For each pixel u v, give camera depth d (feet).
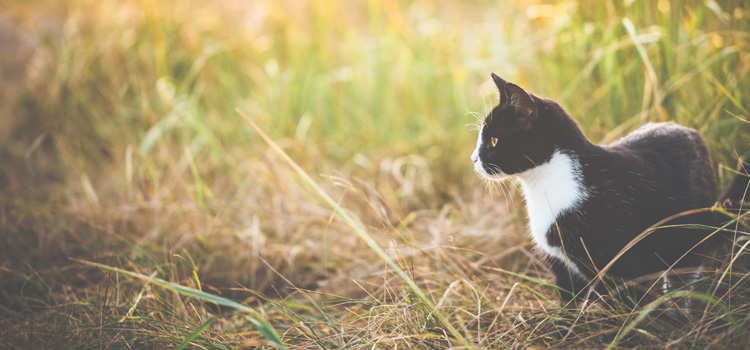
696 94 9.51
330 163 13.33
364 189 11.98
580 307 6.66
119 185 12.29
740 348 5.54
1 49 17.94
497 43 13.23
